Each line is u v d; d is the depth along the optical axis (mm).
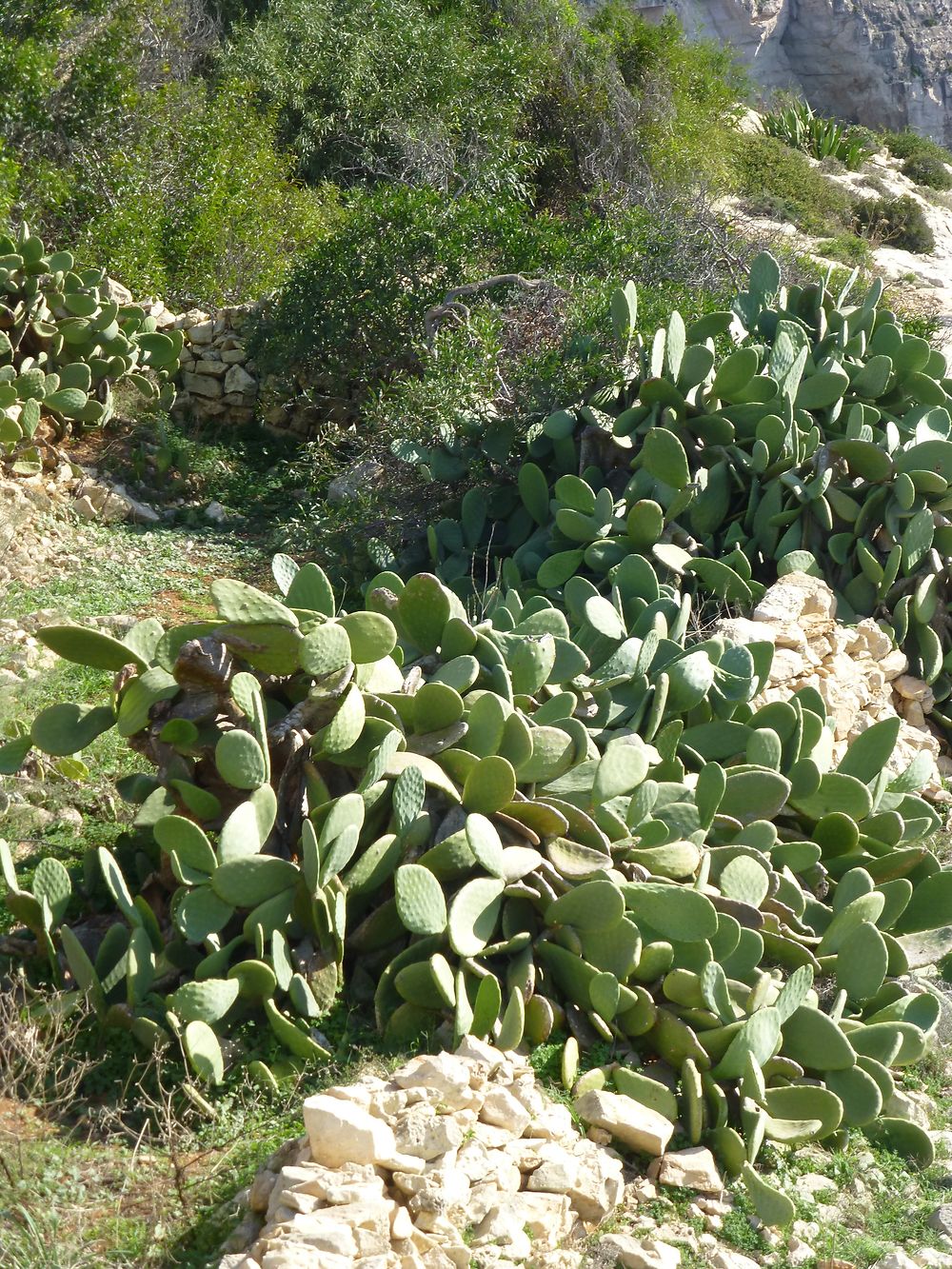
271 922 3916
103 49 15398
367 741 4352
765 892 4508
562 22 18938
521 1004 3773
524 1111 3389
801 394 7848
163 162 15039
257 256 14047
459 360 8820
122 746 5883
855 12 40719
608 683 5422
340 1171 2977
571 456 8023
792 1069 3867
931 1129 4129
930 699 7227
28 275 10383
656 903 4152
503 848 4211
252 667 4301
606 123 17344
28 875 4723
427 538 8312
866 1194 3723
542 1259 3021
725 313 8242
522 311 9492
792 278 14359
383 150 17312
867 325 8750
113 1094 3662
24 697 6121
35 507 8938
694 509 7410
